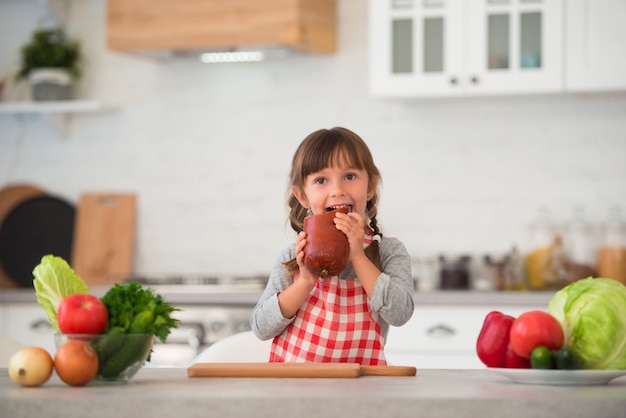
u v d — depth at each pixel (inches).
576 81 157.6
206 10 167.2
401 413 49.4
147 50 172.1
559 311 62.6
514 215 173.9
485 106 175.3
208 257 185.9
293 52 177.0
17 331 167.3
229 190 185.6
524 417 49.1
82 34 191.8
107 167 190.2
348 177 81.0
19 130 193.6
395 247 83.4
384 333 81.8
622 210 169.9
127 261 186.7
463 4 161.5
